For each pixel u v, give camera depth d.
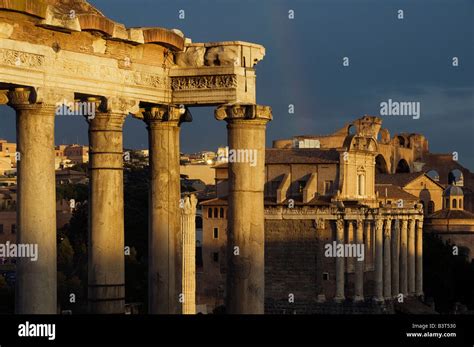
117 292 68.00
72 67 64.00
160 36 68.44
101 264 67.69
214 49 70.50
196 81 70.38
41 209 62.25
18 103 61.97
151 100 69.50
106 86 66.25
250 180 69.69
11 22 60.12
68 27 62.44
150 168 72.12
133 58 68.12
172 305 72.38
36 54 61.72
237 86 69.75
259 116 69.25
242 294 70.00
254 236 69.94
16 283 62.78
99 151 67.38
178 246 72.62
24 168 62.25
